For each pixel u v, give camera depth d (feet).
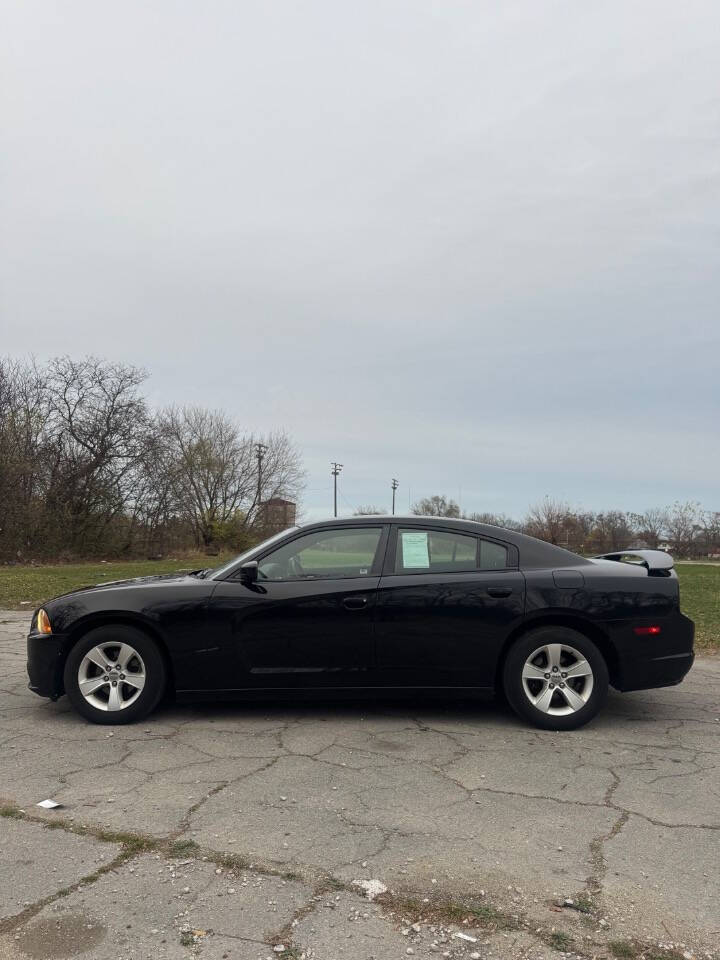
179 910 8.64
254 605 16.35
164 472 125.49
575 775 13.46
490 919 8.53
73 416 113.39
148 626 16.61
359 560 16.99
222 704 18.35
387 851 10.23
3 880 9.36
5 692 19.71
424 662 16.37
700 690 20.72
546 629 16.43
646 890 9.22
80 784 12.77
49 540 107.86
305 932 8.22
